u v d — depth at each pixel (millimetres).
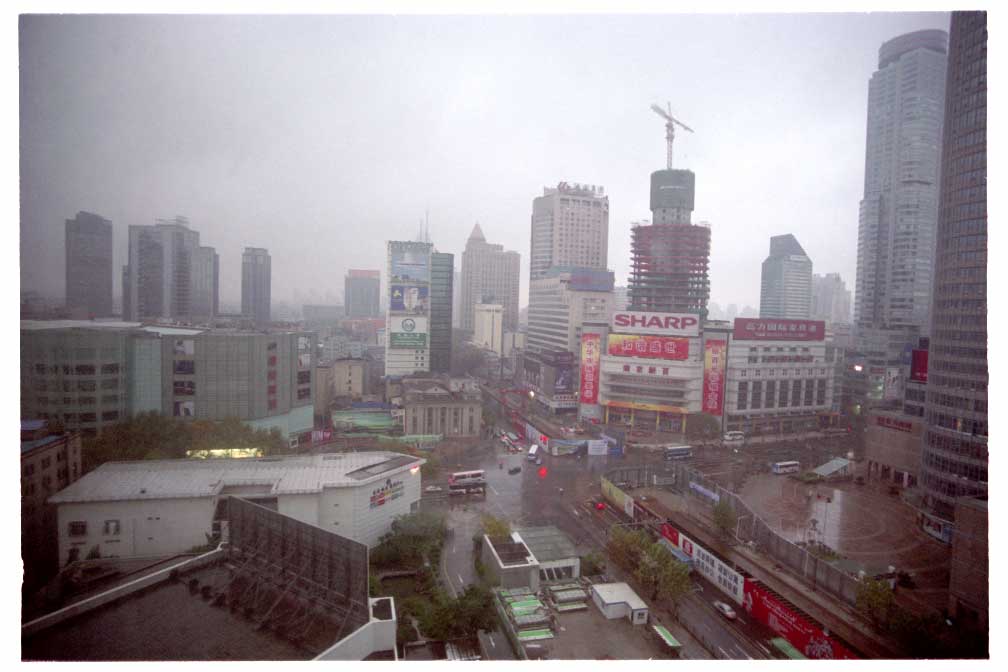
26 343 113125
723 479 135250
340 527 84938
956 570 70562
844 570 86625
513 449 157750
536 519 107688
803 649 65438
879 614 68125
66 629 50906
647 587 80312
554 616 73000
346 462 95500
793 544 84375
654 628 69250
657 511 107250
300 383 150250
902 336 193250
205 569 60219
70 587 67188
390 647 51969
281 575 58125
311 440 152375
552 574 82125
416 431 167250
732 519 94000
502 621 71375
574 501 118250
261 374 137875
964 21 100938
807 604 74375
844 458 151625
